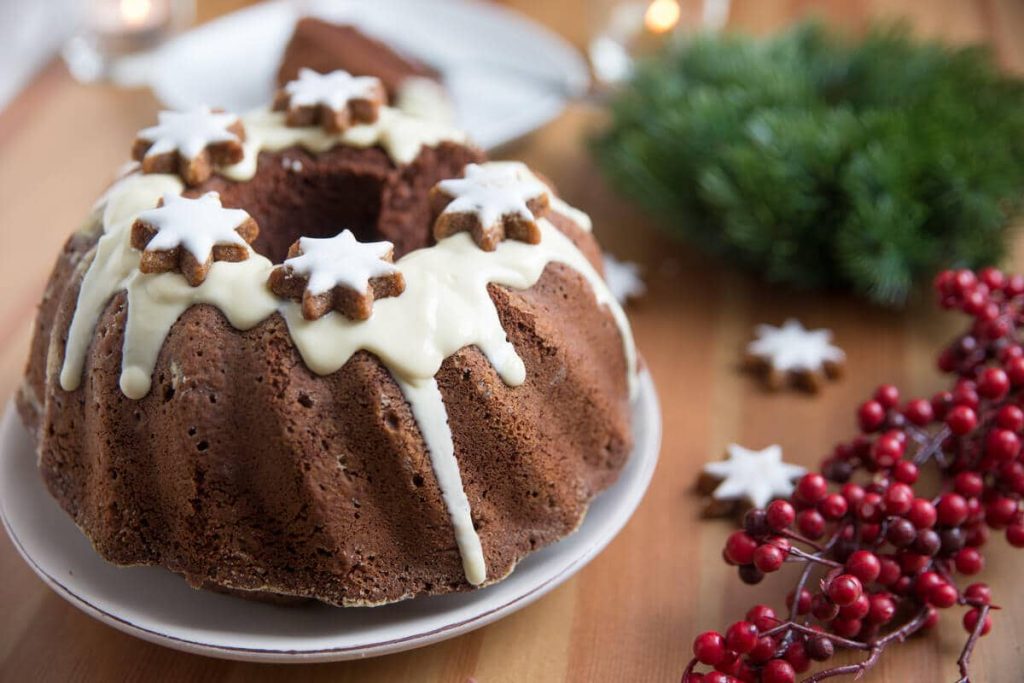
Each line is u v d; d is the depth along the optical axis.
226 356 0.65
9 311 0.84
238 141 0.72
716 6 1.04
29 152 0.96
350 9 1.05
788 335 0.84
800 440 0.80
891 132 0.85
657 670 0.69
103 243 0.68
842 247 0.84
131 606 0.66
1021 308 0.78
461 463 0.66
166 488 0.66
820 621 0.69
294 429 0.64
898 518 0.68
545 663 0.69
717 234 0.88
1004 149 0.85
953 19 1.08
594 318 0.72
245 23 1.03
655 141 0.89
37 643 0.69
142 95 1.01
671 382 0.83
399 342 0.65
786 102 0.89
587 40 1.08
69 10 1.07
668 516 0.76
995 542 0.74
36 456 0.72
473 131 0.95
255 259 0.67
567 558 0.68
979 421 0.73
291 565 0.65
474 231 0.68
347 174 0.74
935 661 0.69
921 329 0.86
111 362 0.66
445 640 0.69
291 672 0.68
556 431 0.69
